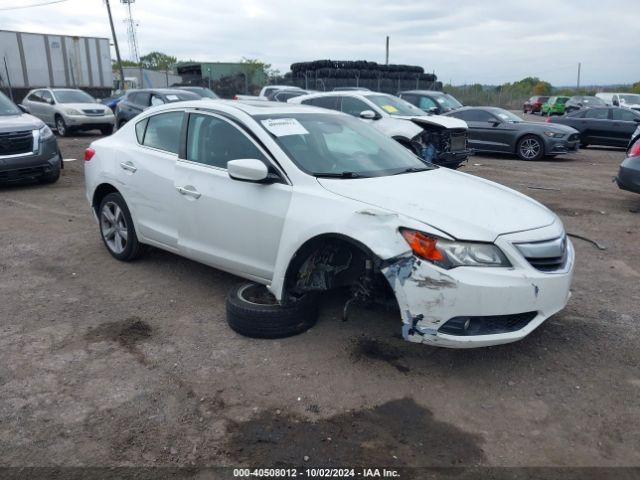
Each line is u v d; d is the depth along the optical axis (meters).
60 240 6.62
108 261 5.86
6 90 30.61
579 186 10.70
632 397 3.45
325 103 12.76
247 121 4.45
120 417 3.23
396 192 3.88
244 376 3.65
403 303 3.45
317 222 3.75
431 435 3.09
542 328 4.36
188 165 4.74
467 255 3.40
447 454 2.94
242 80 33.66
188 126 4.87
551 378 3.66
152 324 4.41
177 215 4.84
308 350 3.98
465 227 3.49
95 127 19.64
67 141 18.16
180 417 3.23
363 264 4.01
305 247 3.87
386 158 4.72
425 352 3.96
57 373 3.69
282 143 4.27
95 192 5.85
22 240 6.62
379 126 11.36
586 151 17.73
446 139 10.95
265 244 4.14
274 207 4.05
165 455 2.92
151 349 4.01
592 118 18.19
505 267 3.45
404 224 3.48
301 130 4.52
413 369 3.74
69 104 19.53
